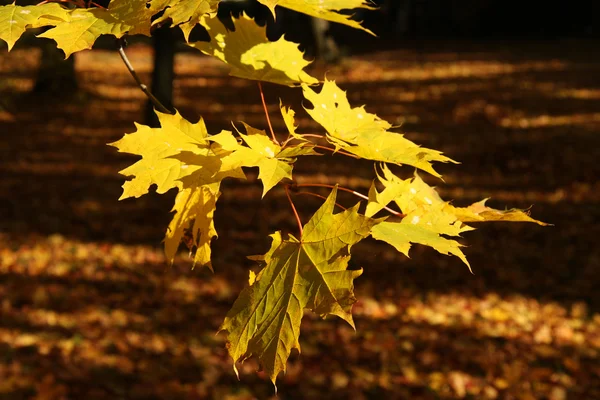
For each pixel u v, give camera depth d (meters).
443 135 14.56
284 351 1.05
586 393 5.78
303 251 1.08
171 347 6.31
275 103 18.27
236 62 1.43
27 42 3.02
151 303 7.19
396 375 5.97
